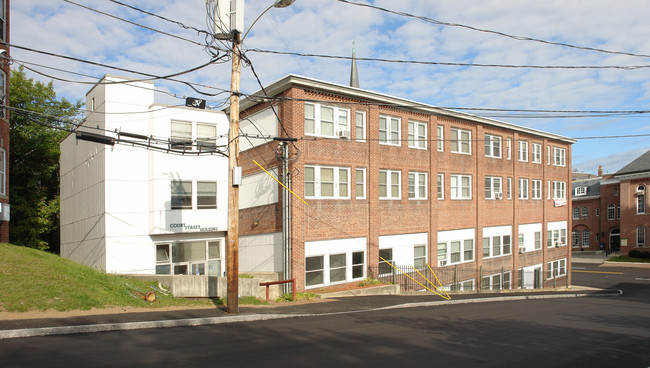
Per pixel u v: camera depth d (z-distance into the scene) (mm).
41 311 11336
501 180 32438
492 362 8391
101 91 21891
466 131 29828
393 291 22703
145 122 22156
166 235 22750
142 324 10898
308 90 21047
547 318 14859
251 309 14594
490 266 30859
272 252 21609
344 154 22281
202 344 9180
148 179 22281
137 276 18391
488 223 30891
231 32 13211
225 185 24109
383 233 23891
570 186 40562
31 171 34625
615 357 9125
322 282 21234
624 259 57625
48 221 34344
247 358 8109
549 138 37750
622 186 60219
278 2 12664
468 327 12398
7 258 14164
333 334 10727
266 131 22141
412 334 11000
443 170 27672
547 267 36938
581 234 70688
